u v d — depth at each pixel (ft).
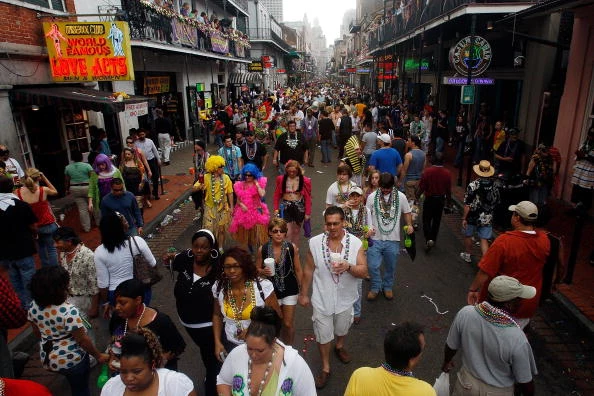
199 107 79.05
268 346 8.41
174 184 44.45
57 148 37.78
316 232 29.63
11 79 30.07
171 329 11.07
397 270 23.73
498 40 53.31
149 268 15.53
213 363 13.01
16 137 30.83
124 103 34.32
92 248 26.61
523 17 32.94
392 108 77.15
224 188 23.91
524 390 9.89
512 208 13.60
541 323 18.29
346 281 14.20
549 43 35.09
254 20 158.10
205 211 24.32
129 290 10.44
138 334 8.58
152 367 8.45
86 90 37.78
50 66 33.40
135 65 53.06
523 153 32.45
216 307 12.10
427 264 24.47
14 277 19.10
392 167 28.60
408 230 19.25
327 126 52.70
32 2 32.19
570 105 33.71
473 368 10.11
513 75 47.70
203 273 12.59
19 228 18.54
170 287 22.26
